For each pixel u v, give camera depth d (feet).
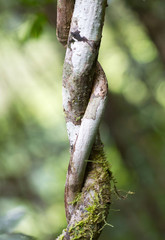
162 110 19.29
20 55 19.99
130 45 18.29
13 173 22.63
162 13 13.79
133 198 19.92
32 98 22.67
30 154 22.82
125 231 19.67
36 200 22.44
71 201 5.66
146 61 17.97
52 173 22.81
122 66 18.71
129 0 14.02
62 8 5.37
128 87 18.61
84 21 5.23
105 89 5.41
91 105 5.41
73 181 5.57
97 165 5.67
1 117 22.70
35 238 6.91
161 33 14.07
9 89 21.84
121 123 18.53
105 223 5.58
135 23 17.25
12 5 12.69
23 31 12.88
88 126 5.41
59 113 23.20
